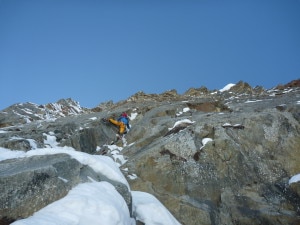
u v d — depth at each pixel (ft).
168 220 23.43
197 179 28.45
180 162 29.66
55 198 17.29
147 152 31.14
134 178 29.14
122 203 18.97
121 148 39.14
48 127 42.78
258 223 25.44
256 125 32.53
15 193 16.34
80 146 37.68
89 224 15.79
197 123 33.32
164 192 27.91
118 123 44.70
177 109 44.96
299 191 26.86
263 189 27.73
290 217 25.29
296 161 29.94
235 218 25.82
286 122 32.96
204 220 25.55
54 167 18.29
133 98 66.28
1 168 19.40
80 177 19.43
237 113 36.37
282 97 46.29
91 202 16.96
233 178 28.50
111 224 16.35
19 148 31.12
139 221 22.43
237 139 31.40
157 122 40.75
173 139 31.50
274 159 30.17
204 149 30.32
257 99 48.75
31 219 14.83
